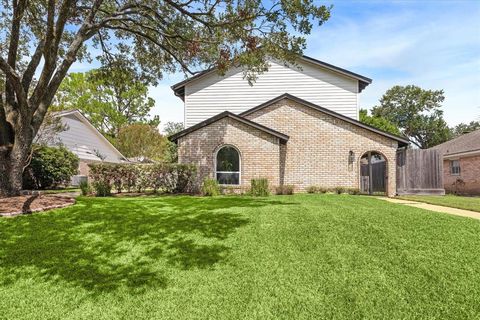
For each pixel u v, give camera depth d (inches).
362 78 709.9
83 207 339.9
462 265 181.6
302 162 606.9
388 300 150.9
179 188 532.1
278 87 728.3
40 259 208.1
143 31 509.4
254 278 177.3
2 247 226.4
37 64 404.5
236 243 229.0
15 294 166.6
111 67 559.8
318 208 323.3
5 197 355.9
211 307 149.8
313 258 199.9
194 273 185.9
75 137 998.4
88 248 225.9
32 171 678.5
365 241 223.1
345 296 155.8
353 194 581.6
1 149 365.4
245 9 390.3
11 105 390.0
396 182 601.6
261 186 507.8
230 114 565.9
